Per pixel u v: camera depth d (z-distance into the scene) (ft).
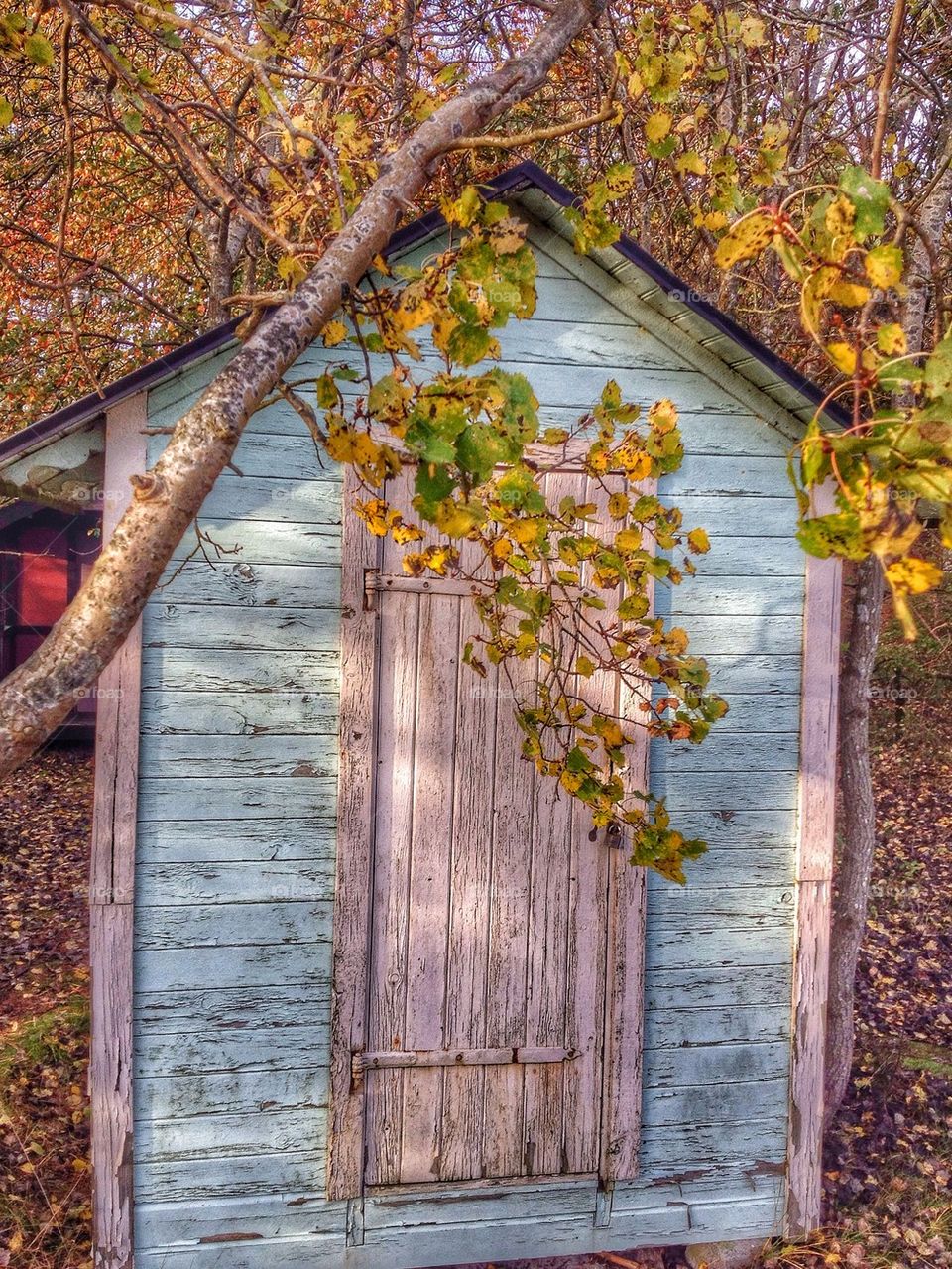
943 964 22.12
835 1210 13.17
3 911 23.76
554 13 7.94
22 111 16.47
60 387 28.50
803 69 19.29
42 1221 12.11
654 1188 11.85
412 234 10.25
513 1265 12.04
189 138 7.52
